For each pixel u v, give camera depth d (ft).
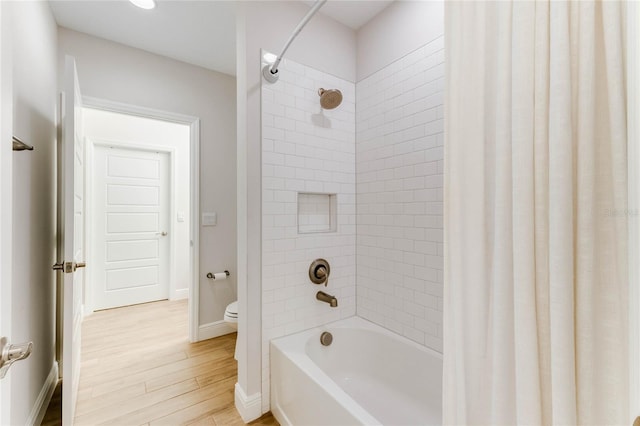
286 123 5.60
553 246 1.82
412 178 5.48
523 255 1.95
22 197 4.19
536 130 1.93
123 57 7.26
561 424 1.77
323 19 6.16
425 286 5.26
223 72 8.71
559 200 1.80
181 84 8.05
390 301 5.92
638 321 1.58
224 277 8.46
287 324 5.63
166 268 11.96
